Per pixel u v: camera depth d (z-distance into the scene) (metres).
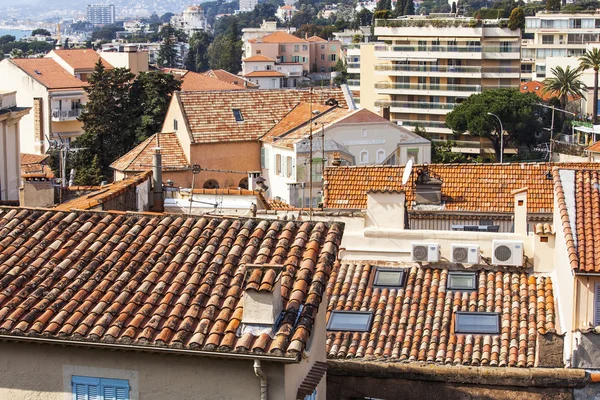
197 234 18.67
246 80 192.12
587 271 23.41
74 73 141.25
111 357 16.66
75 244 18.75
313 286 17.03
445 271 28.11
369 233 29.02
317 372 17.62
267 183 75.25
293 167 71.56
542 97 140.50
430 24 138.12
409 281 27.80
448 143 129.00
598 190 26.27
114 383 16.67
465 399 19.78
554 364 23.86
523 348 24.61
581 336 22.23
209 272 17.53
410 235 28.81
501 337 25.11
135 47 148.50
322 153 64.75
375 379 20.16
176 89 101.81
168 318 16.66
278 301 16.36
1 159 47.69
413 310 26.58
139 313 16.78
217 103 78.56
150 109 100.06
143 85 101.38
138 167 72.94
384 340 25.41
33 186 34.56
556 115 128.75
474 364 24.17
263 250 18.00
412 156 77.94
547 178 44.25
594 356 22.17
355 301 27.12
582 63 134.38
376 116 76.81
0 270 18.00
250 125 77.38
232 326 16.20
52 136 130.25
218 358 16.11
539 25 180.62
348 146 75.69
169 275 17.61
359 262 28.91
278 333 15.99
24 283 17.75
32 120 129.88
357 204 43.59
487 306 26.48
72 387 16.88
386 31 141.00
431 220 43.22
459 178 44.94
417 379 19.98
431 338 25.44
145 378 16.59
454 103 137.50
